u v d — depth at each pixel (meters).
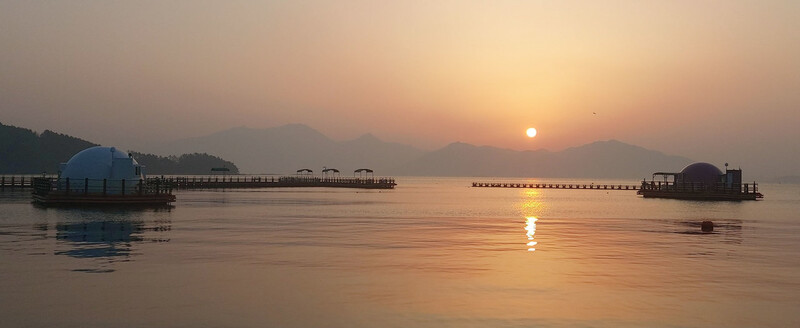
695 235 32.41
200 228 33.81
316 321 13.68
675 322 13.88
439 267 20.75
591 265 21.41
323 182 134.38
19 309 14.41
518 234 32.16
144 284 17.38
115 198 53.25
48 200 52.41
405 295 16.31
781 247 27.11
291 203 63.09
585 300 15.89
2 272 18.94
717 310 14.98
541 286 17.61
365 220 41.12
